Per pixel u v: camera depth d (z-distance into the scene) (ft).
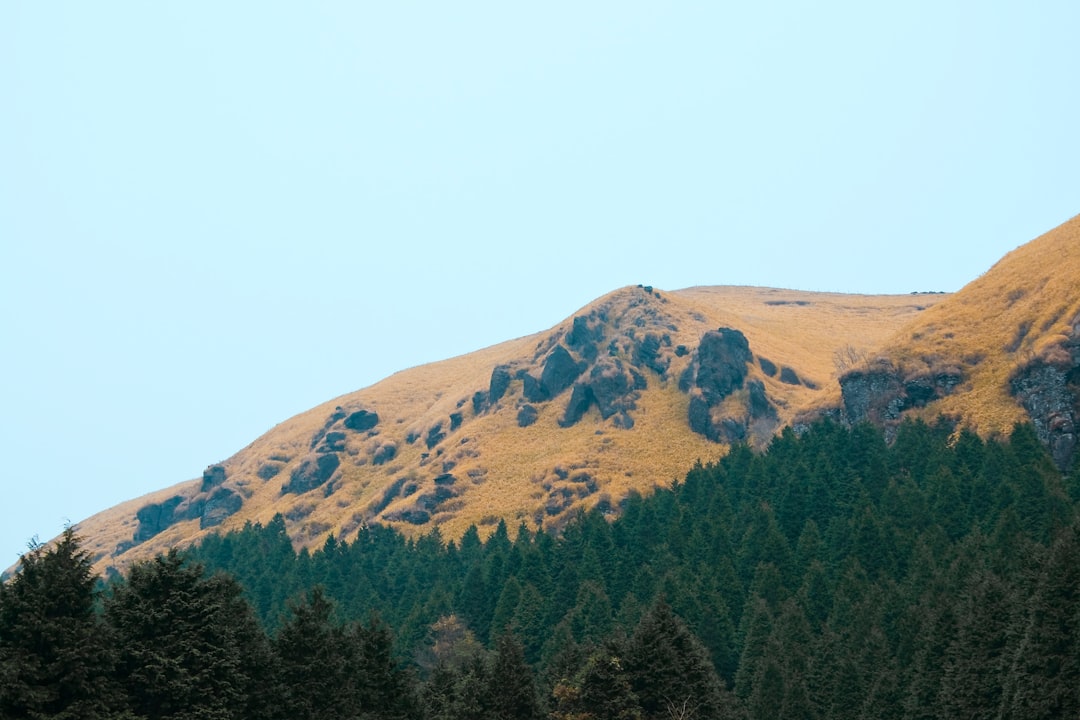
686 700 617.62
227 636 524.11
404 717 621.31
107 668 462.60
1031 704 603.26
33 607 453.17
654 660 652.07
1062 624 616.39
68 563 476.13
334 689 582.35
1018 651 629.51
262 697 538.06
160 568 522.88
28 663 438.40
